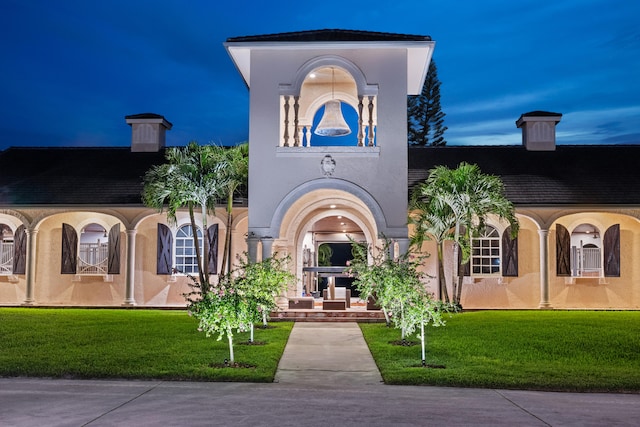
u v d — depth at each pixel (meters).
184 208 23.06
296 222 21.95
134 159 26.03
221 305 11.14
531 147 25.95
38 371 10.27
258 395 8.94
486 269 23.36
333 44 18.25
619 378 10.23
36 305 23.08
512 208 19.75
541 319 17.31
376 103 18.41
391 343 13.83
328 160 18.14
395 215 18.03
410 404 8.48
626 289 22.83
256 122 18.38
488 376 10.33
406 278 14.13
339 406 8.28
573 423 7.55
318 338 14.93
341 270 21.69
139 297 23.31
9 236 24.17
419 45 18.27
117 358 11.41
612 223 23.12
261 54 18.50
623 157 25.34
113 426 7.11
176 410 7.91
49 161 26.22
